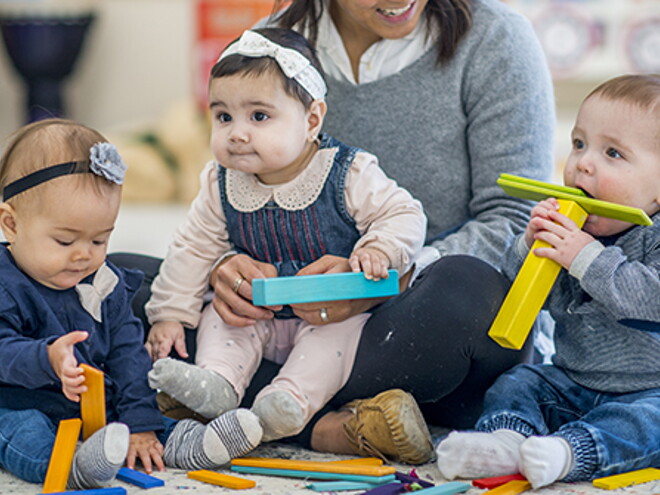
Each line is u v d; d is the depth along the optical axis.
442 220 1.96
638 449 1.40
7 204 1.47
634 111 1.52
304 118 1.66
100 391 1.35
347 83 1.94
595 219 1.55
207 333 1.69
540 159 1.91
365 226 1.70
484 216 1.89
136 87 5.48
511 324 1.48
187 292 1.74
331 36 1.94
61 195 1.43
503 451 1.39
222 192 1.74
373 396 1.64
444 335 1.58
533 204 1.89
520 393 1.56
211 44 4.99
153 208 4.91
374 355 1.62
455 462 1.38
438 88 1.91
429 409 1.77
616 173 1.53
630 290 1.46
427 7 1.90
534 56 1.93
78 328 1.51
